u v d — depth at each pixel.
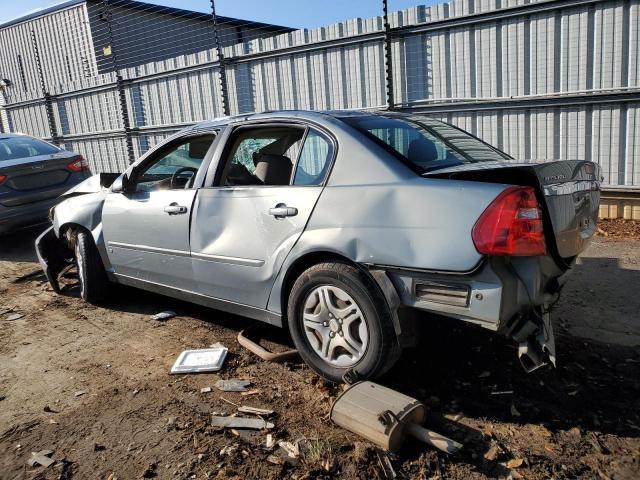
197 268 4.01
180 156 4.54
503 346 3.70
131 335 4.31
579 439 2.73
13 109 15.13
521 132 7.50
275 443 2.76
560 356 3.59
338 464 2.58
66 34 15.56
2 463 2.74
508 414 2.96
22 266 6.82
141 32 15.13
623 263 5.48
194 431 2.90
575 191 3.06
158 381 3.50
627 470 2.50
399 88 8.27
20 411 3.24
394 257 2.89
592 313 4.30
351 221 3.07
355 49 8.48
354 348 3.14
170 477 2.55
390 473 2.51
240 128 3.94
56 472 2.64
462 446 2.64
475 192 2.72
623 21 6.55
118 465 2.66
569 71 7.00
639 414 2.92
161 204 4.24
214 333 4.25
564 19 6.89
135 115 11.98
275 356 3.63
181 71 10.70
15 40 17.38
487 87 7.59
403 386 3.27
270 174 3.68
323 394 3.22
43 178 7.54
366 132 3.31
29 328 4.61
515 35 7.24
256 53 9.56
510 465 2.55
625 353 3.62
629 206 7.05
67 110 13.50
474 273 2.66
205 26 16.39
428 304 2.83
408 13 7.95
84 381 3.57
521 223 2.61
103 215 4.77
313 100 9.16
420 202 2.85
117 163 12.67
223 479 2.52
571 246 3.02
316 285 3.24
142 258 4.48
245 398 3.22
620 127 6.87
